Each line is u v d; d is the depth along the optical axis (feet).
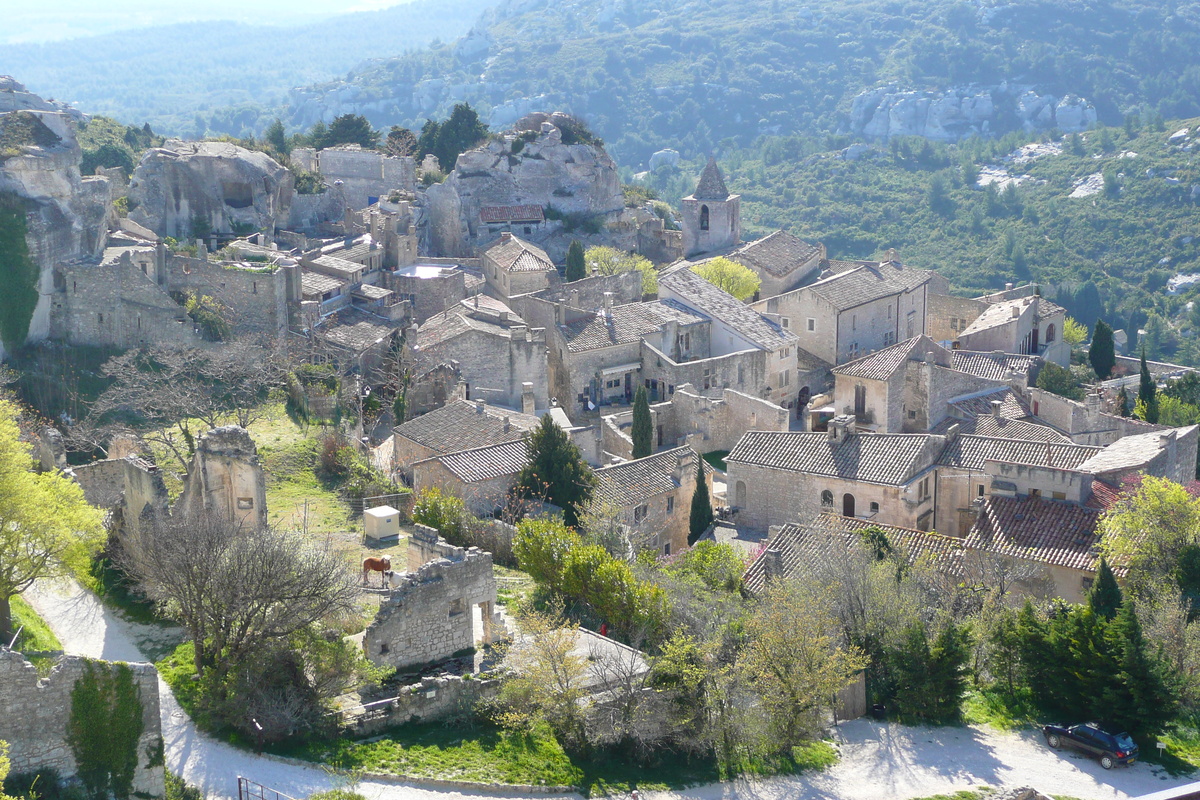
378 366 376.27
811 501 287.28
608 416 345.10
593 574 212.64
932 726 205.98
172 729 171.12
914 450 283.38
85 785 149.79
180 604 183.62
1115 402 385.70
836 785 184.65
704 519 292.61
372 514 248.93
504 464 271.69
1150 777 189.98
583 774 177.17
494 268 462.60
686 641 193.77
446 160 603.67
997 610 223.71
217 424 308.81
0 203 329.72
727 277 468.34
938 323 489.67
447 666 190.80
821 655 193.57
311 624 184.24
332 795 157.28
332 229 504.84
